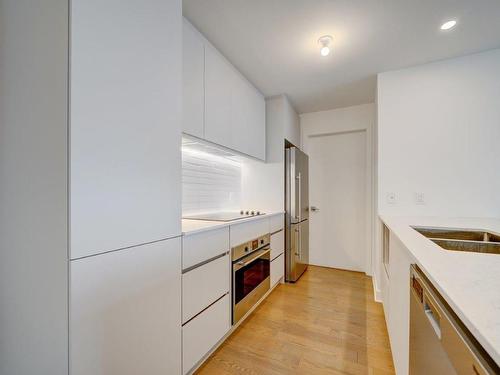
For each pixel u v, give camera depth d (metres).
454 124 2.05
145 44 1.04
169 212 1.16
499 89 1.92
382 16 1.55
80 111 0.80
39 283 0.83
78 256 0.79
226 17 1.56
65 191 0.77
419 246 0.94
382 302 2.16
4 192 0.91
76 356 0.79
